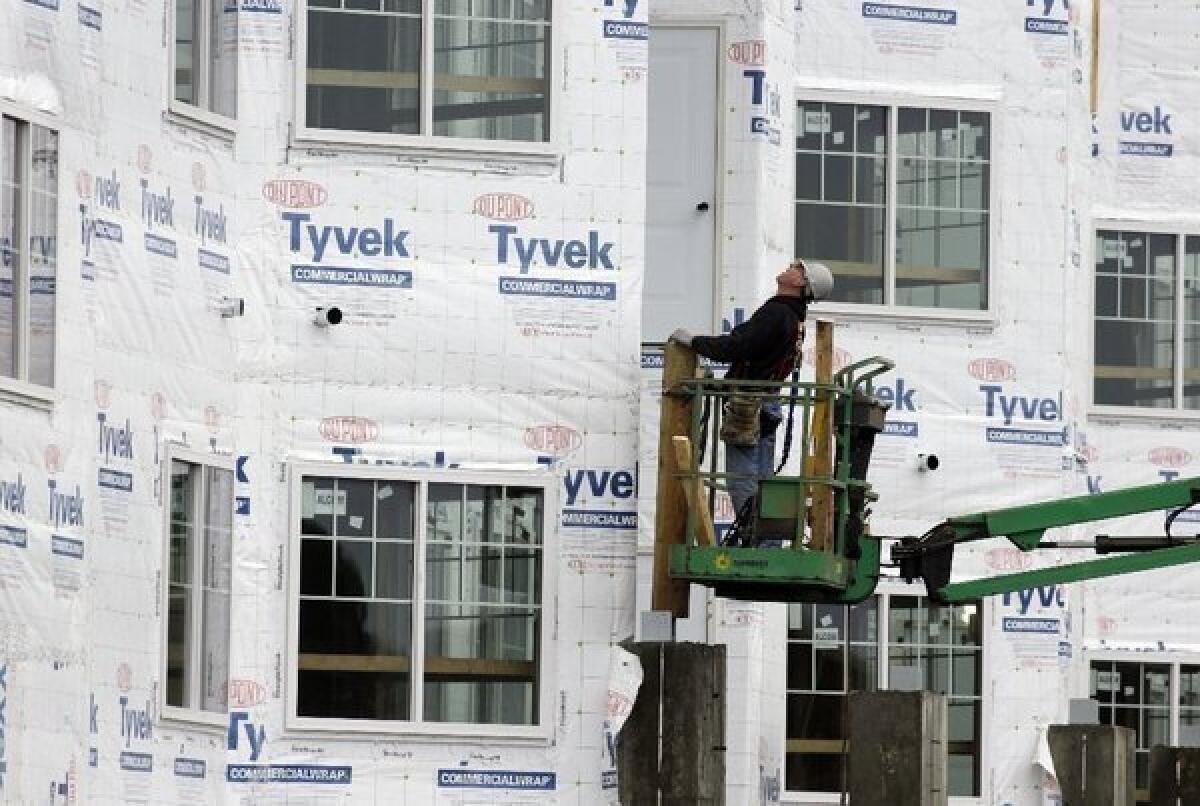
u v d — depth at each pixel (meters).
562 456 69.31
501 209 69.56
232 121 68.12
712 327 75.25
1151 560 64.44
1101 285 85.81
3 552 61.28
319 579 68.19
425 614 68.62
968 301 78.88
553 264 69.62
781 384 64.94
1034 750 78.31
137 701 64.62
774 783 75.44
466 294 69.31
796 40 78.25
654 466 73.00
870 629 77.50
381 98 69.31
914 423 78.19
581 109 69.94
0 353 61.75
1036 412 78.94
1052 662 78.69
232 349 67.81
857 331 78.19
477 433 69.12
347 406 68.62
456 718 68.62
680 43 75.88
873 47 78.88
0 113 61.66
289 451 68.19
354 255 68.88
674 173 75.75
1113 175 86.06
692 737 63.66
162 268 65.88
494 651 68.88
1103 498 64.75
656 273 75.44
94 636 63.50
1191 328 86.06
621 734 64.06
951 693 77.94
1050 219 79.44
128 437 64.62
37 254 62.62
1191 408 86.00
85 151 63.88
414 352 68.94
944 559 65.19
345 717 68.06
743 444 65.75
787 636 76.88
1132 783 77.31
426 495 68.81
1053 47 79.88
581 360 69.56
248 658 67.44
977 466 78.38
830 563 64.56
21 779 61.47
